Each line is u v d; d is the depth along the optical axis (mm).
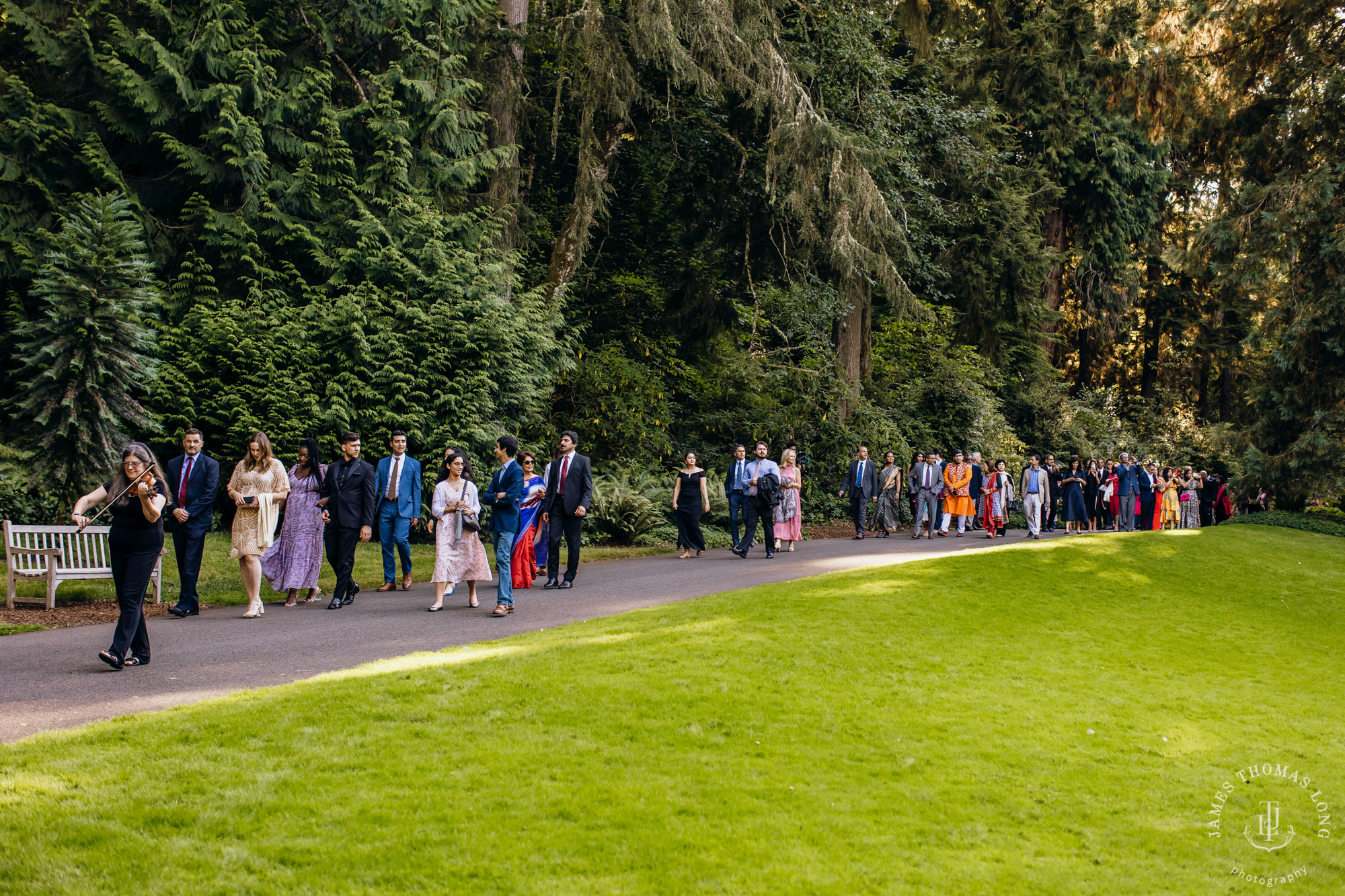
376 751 5086
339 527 10570
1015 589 11383
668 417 22938
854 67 23875
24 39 16422
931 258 29875
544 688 6312
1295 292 20938
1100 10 32750
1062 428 35406
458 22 19500
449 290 17516
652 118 23953
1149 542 15789
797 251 25094
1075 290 43906
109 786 4469
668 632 8180
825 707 6430
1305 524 21094
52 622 9445
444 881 3730
